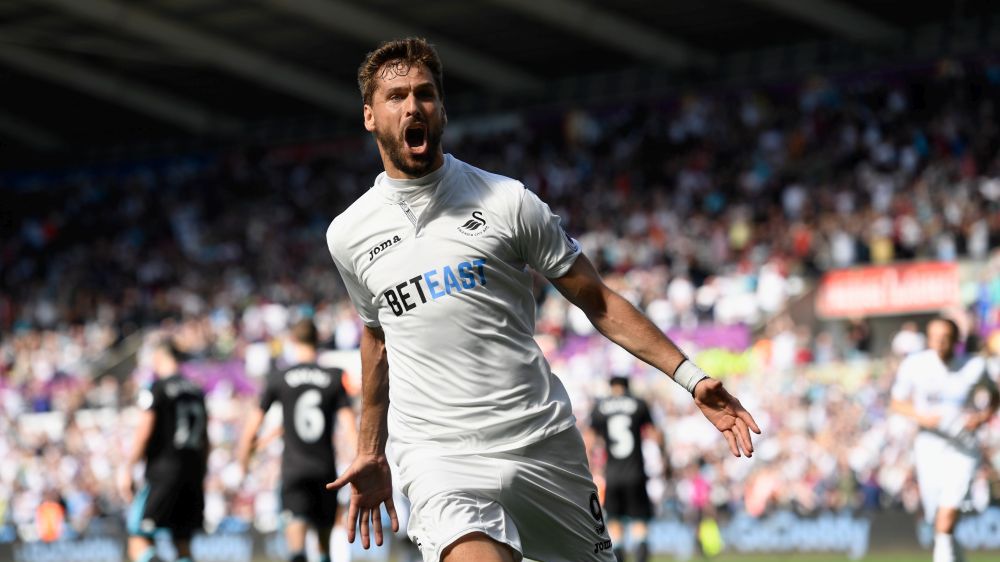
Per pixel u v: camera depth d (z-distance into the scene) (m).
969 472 19.55
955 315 38.56
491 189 9.33
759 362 47.91
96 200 91.12
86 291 79.50
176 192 89.19
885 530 33.75
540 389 9.41
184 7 69.50
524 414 9.27
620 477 25.53
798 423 41.25
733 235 58.78
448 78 79.56
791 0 63.56
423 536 9.27
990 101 63.19
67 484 50.94
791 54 71.00
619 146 73.81
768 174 65.31
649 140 72.31
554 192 72.81
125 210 88.94
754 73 72.00
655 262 59.25
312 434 21.16
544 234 9.22
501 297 9.27
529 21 70.69
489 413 9.26
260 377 58.00
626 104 76.00
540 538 9.56
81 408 61.12
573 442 9.49
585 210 69.56
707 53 73.50
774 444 40.19
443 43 74.25
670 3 66.69
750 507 38.97
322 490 21.11
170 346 22.34
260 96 85.38
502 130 80.19
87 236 87.75
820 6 64.31
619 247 60.97
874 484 37.69
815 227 55.84
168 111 86.56
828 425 40.31
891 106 65.81
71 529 47.56
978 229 49.47
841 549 34.50
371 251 9.41
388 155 9.28
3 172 95.19
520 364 9.34
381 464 10.28
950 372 19.67
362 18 69.12
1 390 65.94
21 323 77.81
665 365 9.13
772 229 58.22
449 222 9.24
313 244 78.31
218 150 90.38
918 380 19.84
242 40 74.94
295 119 88.12
